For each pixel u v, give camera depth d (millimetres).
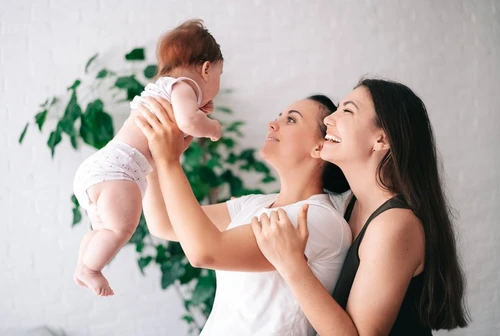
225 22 2562
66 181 2500
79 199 1449
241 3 2568
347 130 1454
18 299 2498
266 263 1404
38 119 2453
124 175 1413
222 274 1596
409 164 1402
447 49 2748
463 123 2771
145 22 2521
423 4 2719
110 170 1405
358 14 2658
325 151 1507
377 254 1317
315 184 1691
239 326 1485
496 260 2818
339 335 1284
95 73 2494
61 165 2496
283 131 1687
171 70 1512
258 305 1476
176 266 2475
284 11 2602
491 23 2797
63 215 2506
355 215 1593
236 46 2568
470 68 2777
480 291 2799
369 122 1444
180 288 2555
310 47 2621
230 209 1820
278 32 2596
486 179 2805
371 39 2670
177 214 1358
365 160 1459
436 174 1465
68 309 2514
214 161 2506
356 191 1509
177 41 1515
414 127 1431
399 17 2695
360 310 1306
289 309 1460
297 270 1299
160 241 2506
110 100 2484
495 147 2814
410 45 2707
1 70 2477
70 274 2516
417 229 1352
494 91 2807
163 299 2549
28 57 2486
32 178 2492
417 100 1476
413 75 2713
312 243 1447
